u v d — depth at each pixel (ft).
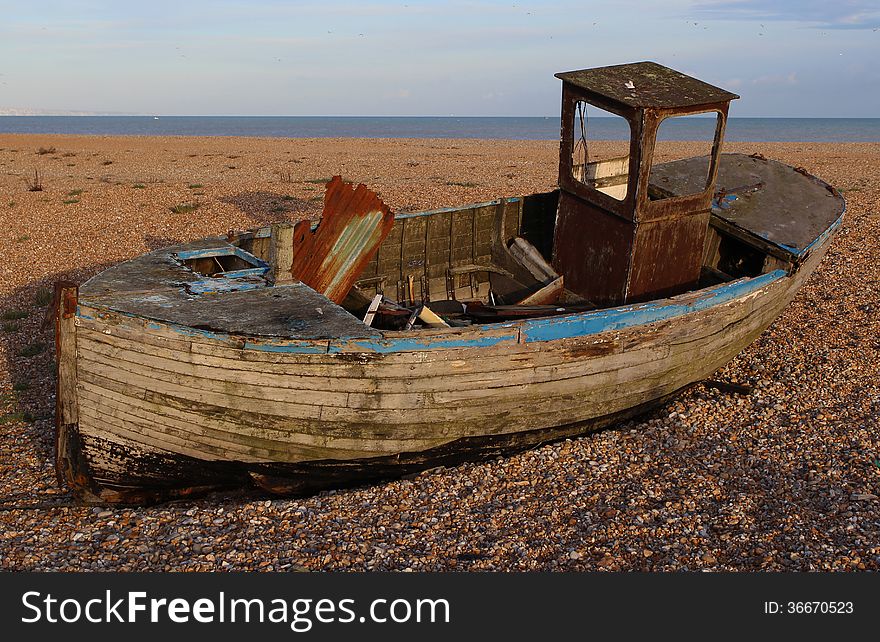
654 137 27.71
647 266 29.71
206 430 22.58
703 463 26.37
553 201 38.81
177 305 22.77
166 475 23.89
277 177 87.10
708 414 30.09
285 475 24.29
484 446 25.98
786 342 37.96
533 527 22.61
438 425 24.22
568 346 25.11
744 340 32.55
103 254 51.88
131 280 24.79
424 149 135.23
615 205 29.35
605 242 30.30
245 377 21.72
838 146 154.71
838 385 32.89
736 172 38.40
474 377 23.80
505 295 36.52
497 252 37.60
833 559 20.98
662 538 22.04
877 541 21.75
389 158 112.06
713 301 28.81
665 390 29.60
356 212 29.89
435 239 36.17
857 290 46.06
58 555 21.29
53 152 111.86
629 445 27.61
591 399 26.94
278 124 467.11
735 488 24.79
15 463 26.99
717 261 35.88
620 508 23.58
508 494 24.41
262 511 23.34
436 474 25.68
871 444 27.68
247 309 23.04
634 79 29.63
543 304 31.71
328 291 29.58
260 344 21.30
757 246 32.68
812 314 42.19
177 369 21.76
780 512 23.34
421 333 22.41
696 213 30.22
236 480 24.77
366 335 21.85
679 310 27.66
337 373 22.03
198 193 73.05
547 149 141.90
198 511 23.43
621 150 134.41
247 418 22.36
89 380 22.26
